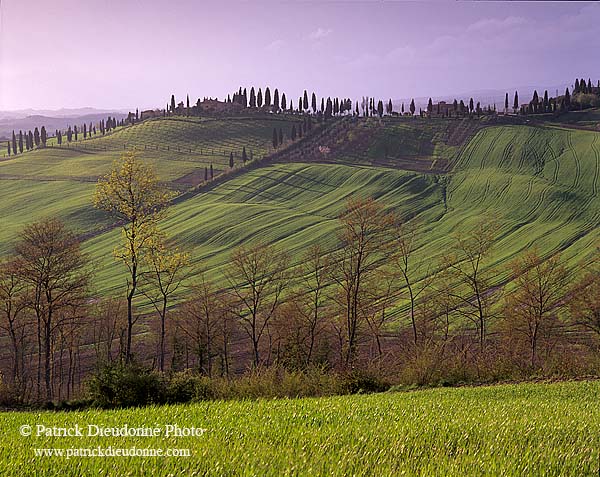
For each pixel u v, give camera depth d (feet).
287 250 396.98
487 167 617.62
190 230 455.63
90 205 519.19
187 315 195.52
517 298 193.47
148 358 217.97
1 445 37.06
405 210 491.31
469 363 116.37
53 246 144.46
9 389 97.91
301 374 101.40
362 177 588.91
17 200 566.36
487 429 43.80
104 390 83.41
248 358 219.20
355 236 158.10
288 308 185.47
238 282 305.12
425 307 217.56
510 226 431.84
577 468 33.37
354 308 155.02
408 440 38.86
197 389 88.02
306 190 570.05
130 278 337.31
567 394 81.61
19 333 186.91
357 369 103.81
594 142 629.51
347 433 41.19
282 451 34.58
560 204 473.67
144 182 124.88
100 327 205.26
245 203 533.14
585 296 190.90
